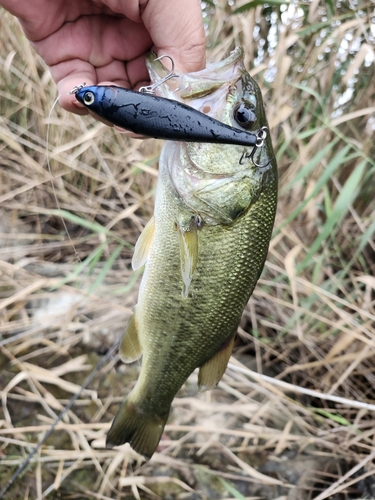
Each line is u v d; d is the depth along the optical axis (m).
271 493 0.29
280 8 0.38
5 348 0.33
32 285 0.33
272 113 0.36
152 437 0.22
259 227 0.20
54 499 0.27
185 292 0.19
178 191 0.19
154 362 0.21
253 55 0.39
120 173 0.43
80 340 0.35
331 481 0.30
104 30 0.23
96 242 0.42
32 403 0.31
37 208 0.38
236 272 0.20
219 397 0.34
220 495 0.29
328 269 0.38
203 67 0.21
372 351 0.33
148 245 0.20
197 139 0.12
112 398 0.32
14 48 0.42
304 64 0.38
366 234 0.31
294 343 0.36
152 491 0.28
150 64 0.18
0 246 0.40
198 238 0.19
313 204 0.37
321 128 0.31
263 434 0.31
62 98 0.23
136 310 0.21
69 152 0.42
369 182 0.40
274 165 0.20
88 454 0.28
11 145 0.38
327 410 0.33
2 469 0.28
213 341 0.21
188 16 0.20
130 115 0.12
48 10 0.22
